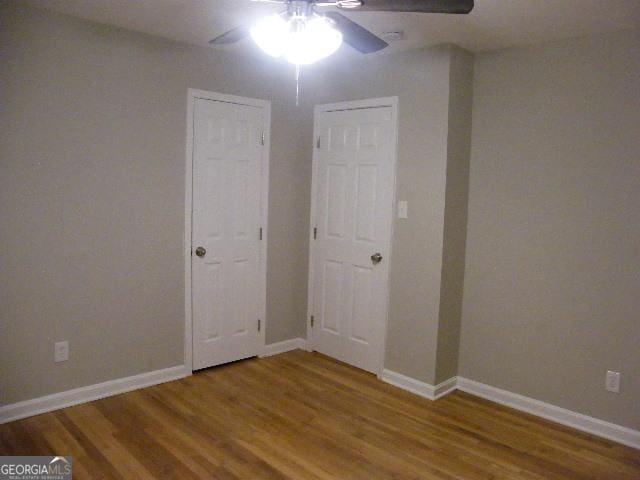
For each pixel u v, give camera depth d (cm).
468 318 343
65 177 290
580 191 289
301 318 418
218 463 248
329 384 350
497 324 329
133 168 316
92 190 301
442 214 318
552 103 297
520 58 309
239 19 282
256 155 377
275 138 387
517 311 319
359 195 368
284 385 346
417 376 338
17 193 274
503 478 244
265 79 376
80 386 307
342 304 388
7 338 277
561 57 293
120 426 280
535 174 306
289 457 256
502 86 318
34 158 278
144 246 326
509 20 265
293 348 418
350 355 384
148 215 326
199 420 291
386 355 356
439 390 334
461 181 330
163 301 339
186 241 345
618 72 273
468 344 344
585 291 291
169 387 336
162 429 279
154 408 304
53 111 282
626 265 276
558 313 302
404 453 264
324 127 389
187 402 314
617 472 252
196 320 357
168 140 330
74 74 288
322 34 175
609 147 278
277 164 391
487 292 332
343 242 383
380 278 359
